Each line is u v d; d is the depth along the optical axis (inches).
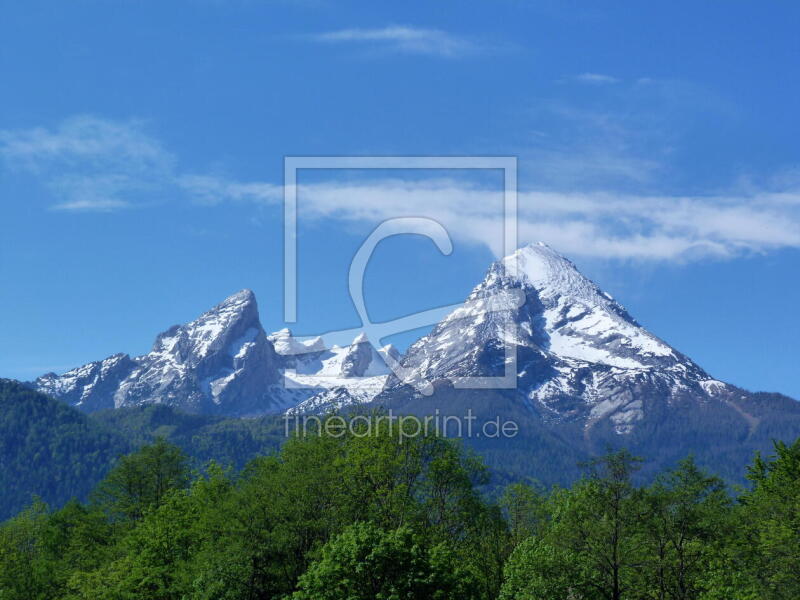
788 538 3572.8
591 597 3654.0
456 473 4389.8
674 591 3617.1
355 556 3506.4
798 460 4564.5
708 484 3759.8
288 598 3678.6
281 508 3991.1
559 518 4318.4
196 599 3828.7
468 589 3607.3
